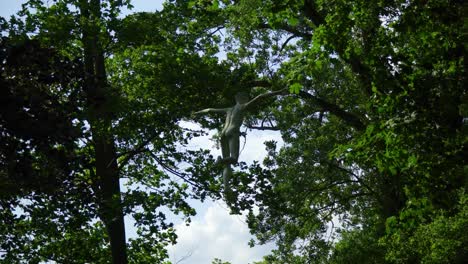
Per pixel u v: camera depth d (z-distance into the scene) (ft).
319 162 86.43
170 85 75.97
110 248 78.28
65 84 46.09
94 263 78.54
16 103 39.58
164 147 80.07
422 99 44.96
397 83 45.37
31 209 63.87
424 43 46.57
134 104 74.49
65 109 44.70
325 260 91.61
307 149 86.22
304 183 86.53
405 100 45.55
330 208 92.94
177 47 79.51
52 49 44.39
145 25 73.51
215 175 78.23
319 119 89.66
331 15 50.01
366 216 94.07
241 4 77.71
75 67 46.16
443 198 47.34
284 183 87.61
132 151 75.77
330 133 87.76
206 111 43.42
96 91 47.06
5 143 40.86
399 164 47.11
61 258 77.56
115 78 78.64
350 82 86.33
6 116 39.47
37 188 46.52
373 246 86.12
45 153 43.34
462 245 63.21
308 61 49.26
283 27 83.46
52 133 41.01
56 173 47.39
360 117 85.97
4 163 42.16
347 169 88.12
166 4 79.36
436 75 45.52
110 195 71.46
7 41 42.73
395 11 47.96
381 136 46.21
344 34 49.47
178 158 79.92
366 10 48.24
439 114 45.06
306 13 73.26
